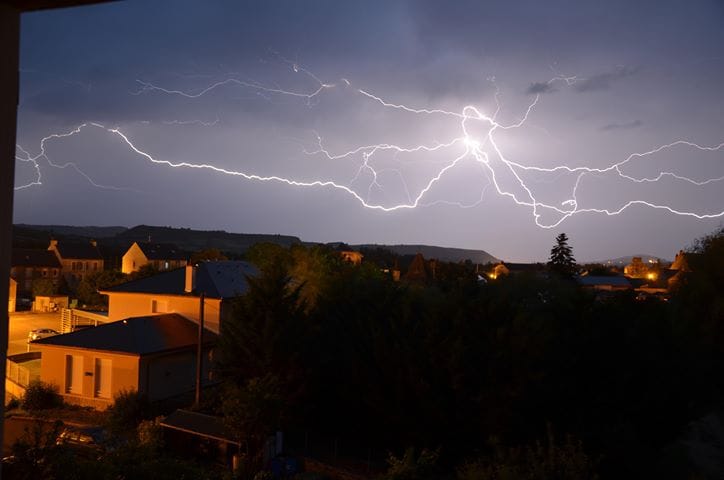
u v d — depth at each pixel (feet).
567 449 37.32
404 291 80.64
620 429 56.29
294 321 70.59
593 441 56.39
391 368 64.13
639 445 56.70
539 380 59.31
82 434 50.83
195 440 59.16
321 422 74.02
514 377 59.52
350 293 83.30
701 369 75.72
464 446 60.85
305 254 139.54
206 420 60.29
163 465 24.18
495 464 38.78
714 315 94.89
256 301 71.26
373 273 136.26
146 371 76.54
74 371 78.33
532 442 57.06
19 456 18.17
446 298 70.44
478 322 64.28
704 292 100.63
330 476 57.72
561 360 62.28
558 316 70.03
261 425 56.90
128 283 103.24
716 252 104.94
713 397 84.84
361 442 70.08
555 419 59.93
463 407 60.90
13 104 6.14
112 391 75.97
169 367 80.84
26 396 76.28
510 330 62.03
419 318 71.10
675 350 71.41
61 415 72.28
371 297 78.43
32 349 123.44
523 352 60.13
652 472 57.82
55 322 169.68
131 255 277.44
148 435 56.13
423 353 63.57
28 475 17.87
